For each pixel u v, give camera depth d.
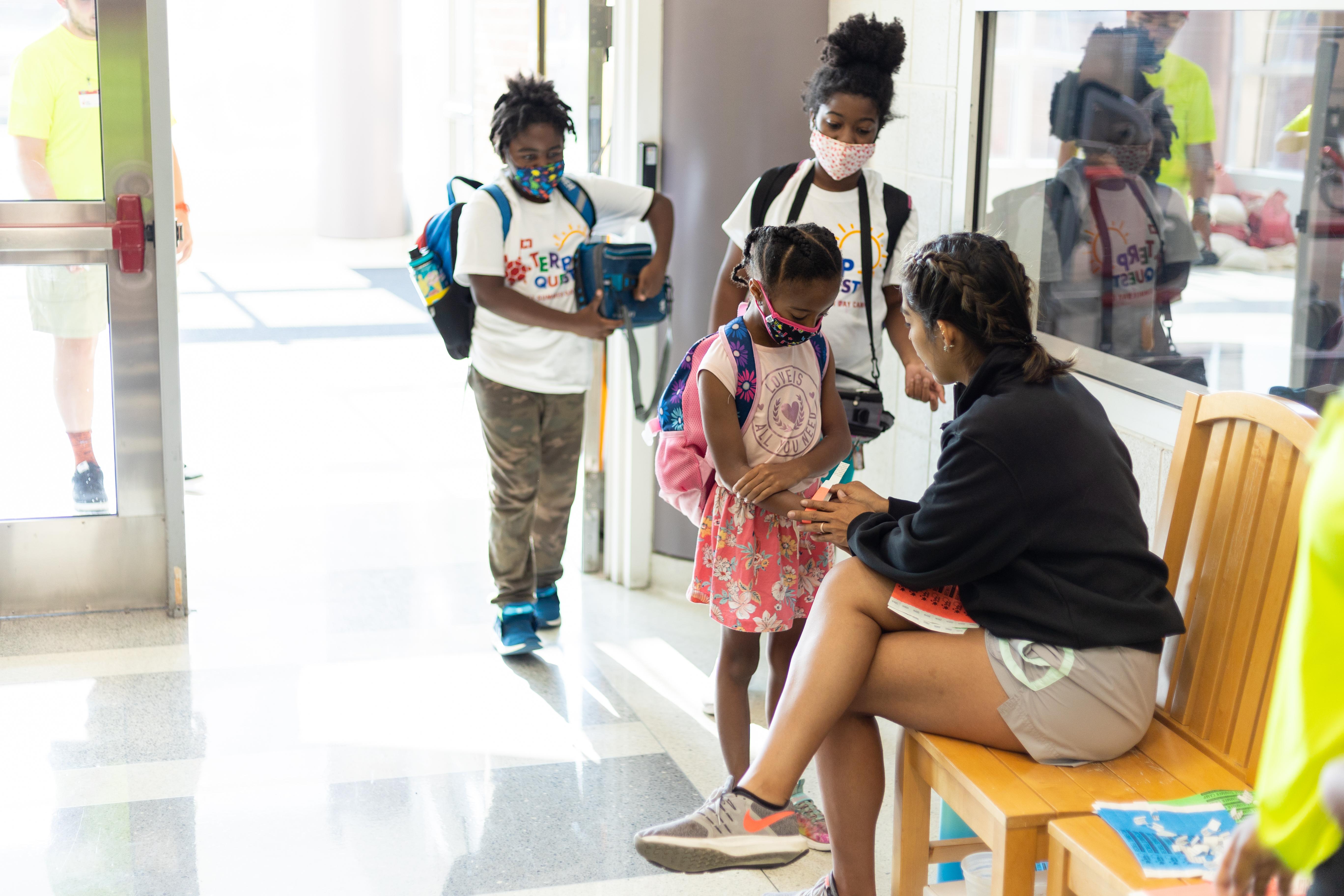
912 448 3.21
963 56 2.87
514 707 2.95
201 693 2.96
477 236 2.87
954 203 2.97
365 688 3.02
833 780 1.98
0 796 2.50
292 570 3.75
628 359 3.54
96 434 3.29
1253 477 1.79
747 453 2.25
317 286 7.97
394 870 2.30
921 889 1.98
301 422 5.25
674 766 2.71
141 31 3.06
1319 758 1.09
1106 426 1.85
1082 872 1.60
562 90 3.77
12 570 3.32
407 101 9.56
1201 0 2.13
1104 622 1.76
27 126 3.05
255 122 10.10
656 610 3.55
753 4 3.23
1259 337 2.07
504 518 3.12
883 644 1.90
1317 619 1.08
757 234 2.16
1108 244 2.46
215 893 2.21
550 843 2.41
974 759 1.81
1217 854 1.56
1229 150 2.10
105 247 3.13
